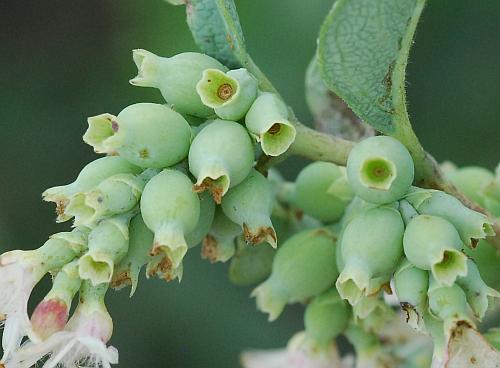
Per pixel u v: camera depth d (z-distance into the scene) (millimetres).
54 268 86
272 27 200
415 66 207
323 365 110
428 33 206
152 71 90
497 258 103
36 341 84
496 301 105
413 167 88
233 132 86
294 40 199
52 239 87
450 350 84
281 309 104
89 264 85
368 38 89
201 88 88
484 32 205
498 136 203
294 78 198
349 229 88
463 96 205
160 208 84
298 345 112
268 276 110
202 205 89
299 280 103
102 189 85
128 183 86
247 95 87
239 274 109
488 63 204
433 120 206
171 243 83
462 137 205
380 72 90
